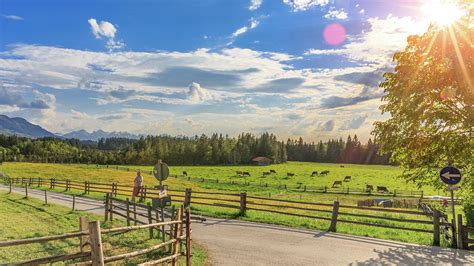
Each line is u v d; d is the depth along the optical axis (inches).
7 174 2556.6
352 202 1606.8
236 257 416.8
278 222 666.2
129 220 617.0
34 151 5393.7
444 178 496.4
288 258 413.1
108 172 2906.0
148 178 2532.0
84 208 842.2
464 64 570.3
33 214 713.6
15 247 432.8
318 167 4633.4
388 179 3014.3
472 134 625.3
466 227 466.9
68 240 483.2
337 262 396.8
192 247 464.8
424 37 636.7
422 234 602.9
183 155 5128.0
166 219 652.7
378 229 650.8
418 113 631.2
